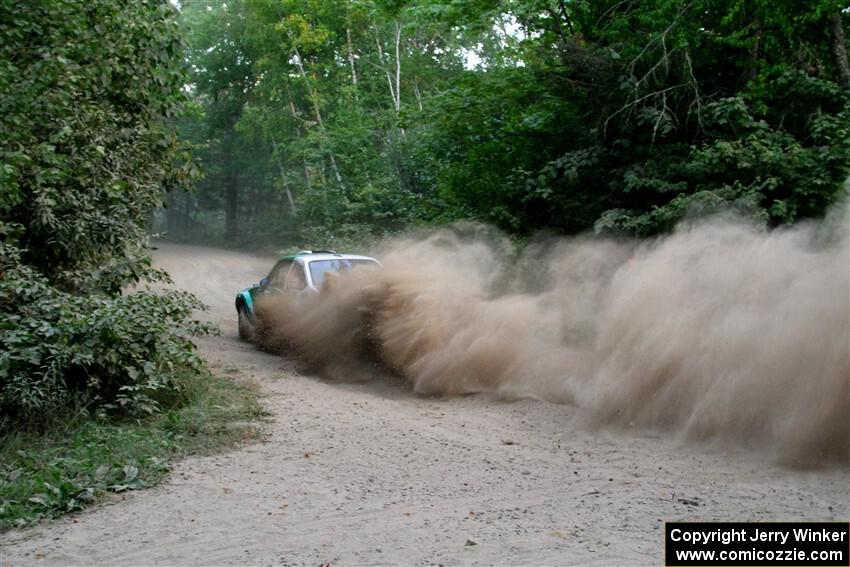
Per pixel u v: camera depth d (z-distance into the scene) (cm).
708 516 510
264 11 3525
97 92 1032
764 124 1237
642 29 1491
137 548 479
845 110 1210
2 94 898
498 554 447
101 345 817
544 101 1603
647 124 1359
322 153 3056
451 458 684
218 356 1273
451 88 1728
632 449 706
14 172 839
